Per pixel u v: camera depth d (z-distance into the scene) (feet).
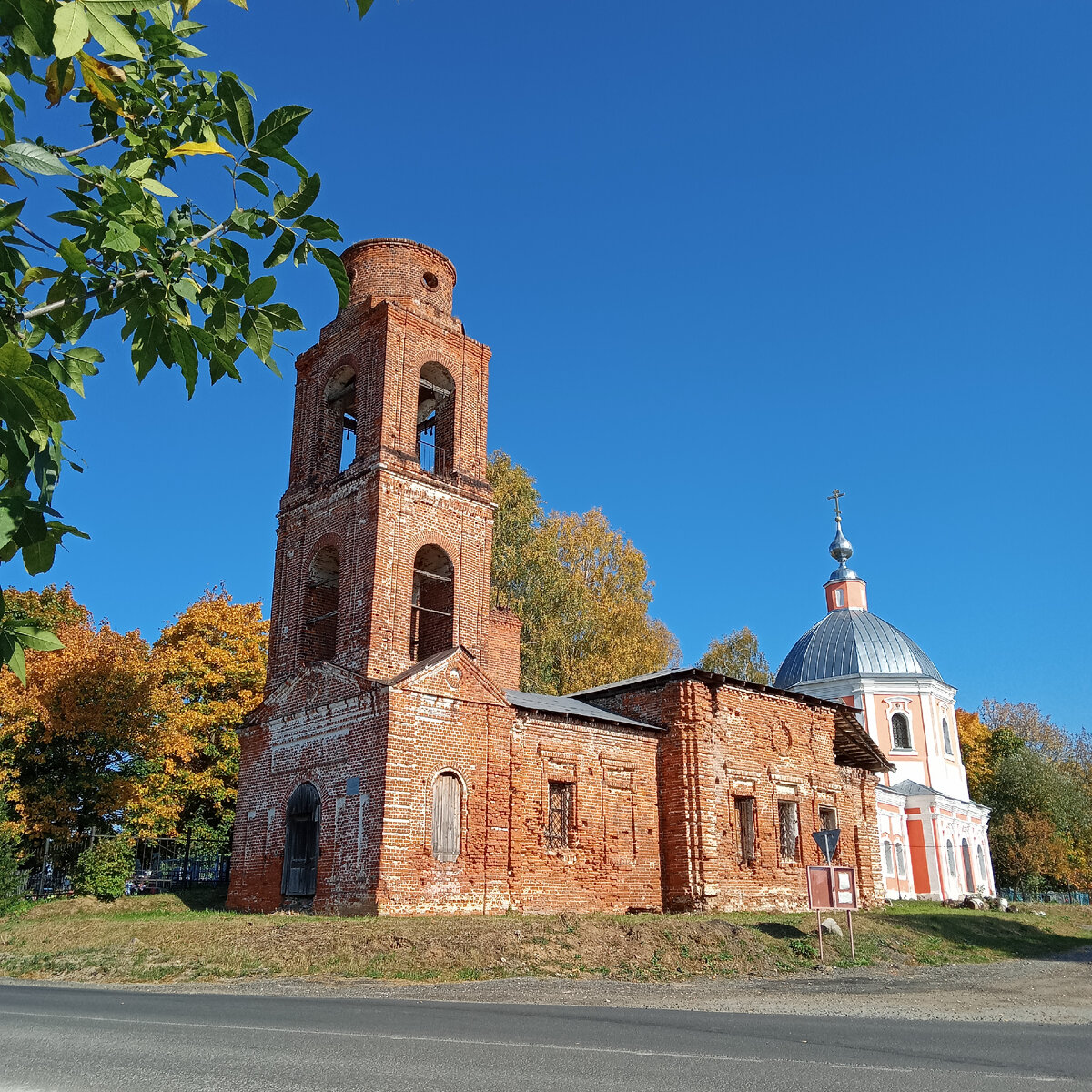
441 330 93.91
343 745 79.30
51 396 12.00
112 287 14.06
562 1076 24.50
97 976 56.54
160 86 15.14
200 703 126.41
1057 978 64.80
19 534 13.21
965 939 88.02
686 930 68.54
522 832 84.48
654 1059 27.27
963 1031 35.81
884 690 189.26
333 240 15.29
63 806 113.50
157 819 118.42
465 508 91.20
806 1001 47.67
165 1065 25.61
